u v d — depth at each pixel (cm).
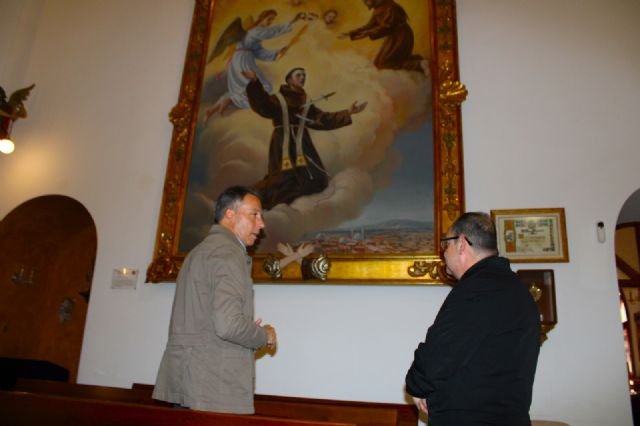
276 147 432
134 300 426
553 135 384
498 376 175
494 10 430
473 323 179
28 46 544
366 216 393
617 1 406
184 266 237
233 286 212
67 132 503
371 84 430
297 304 390
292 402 344
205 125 457
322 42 456
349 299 382
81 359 420
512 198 376
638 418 538
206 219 426
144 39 516
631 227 748
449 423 176
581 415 323
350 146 416
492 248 213
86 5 552
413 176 395
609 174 365
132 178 466
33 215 523
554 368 335
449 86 405
